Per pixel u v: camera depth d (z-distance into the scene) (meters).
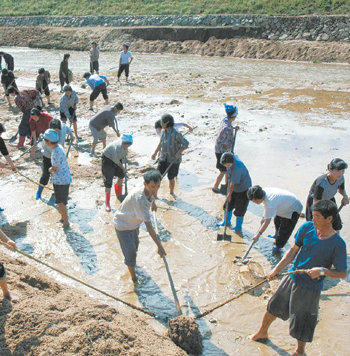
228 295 5.70
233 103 15.60
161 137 8.06
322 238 4.18
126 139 7.47
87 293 5.65
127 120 13.40
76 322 4.54
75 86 18.67
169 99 16.11
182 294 5.71
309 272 4.14
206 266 6.31
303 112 14.43
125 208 5.48
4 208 7.83
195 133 12.12
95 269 6.18
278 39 27.33
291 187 8.80
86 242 6.84
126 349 4.30
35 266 6.14
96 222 7.44
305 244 4.29
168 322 4.98
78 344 4.25
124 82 19.50
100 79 14.48
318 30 26.44
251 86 18.50
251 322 5.23
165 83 19.16
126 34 31.66
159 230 7.25
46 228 7.21
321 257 4.21
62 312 4.69
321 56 24.77
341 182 6.14
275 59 26.03
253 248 6.80
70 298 5.04
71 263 6.29
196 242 6.94
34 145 9.65
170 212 7.87
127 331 4.53
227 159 6.64
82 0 38.19
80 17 35.53
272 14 28.70
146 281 5.96
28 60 27.30
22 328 4.39
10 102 15.33
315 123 13.21
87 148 10.93
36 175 9.30
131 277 5.93
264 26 28.05
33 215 7.62
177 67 23.72
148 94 17.03
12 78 15.09
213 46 28.39
